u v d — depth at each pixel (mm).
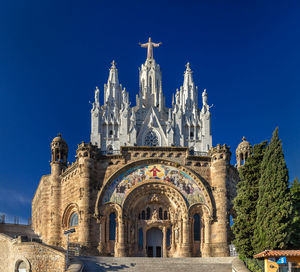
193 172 58906
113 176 58031
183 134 135500
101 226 56062
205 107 137000
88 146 58344
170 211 59688
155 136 129125
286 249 36969
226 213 57125
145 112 138375
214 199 58094
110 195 57406
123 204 56969
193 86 144875
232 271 40969
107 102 137500
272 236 36719
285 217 36969
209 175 59500
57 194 64312
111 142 131250
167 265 43938
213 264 44594
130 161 59031
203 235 57188
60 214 63250
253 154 44312
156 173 59000
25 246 42188
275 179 38375
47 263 41250
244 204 42625
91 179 57688
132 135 125000
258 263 37781
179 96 144625
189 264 44469
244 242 40531
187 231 56750
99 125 131250
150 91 146000
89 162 57938
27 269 41344
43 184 68938
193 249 56875
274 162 39031
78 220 56562
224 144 59594
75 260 43000
